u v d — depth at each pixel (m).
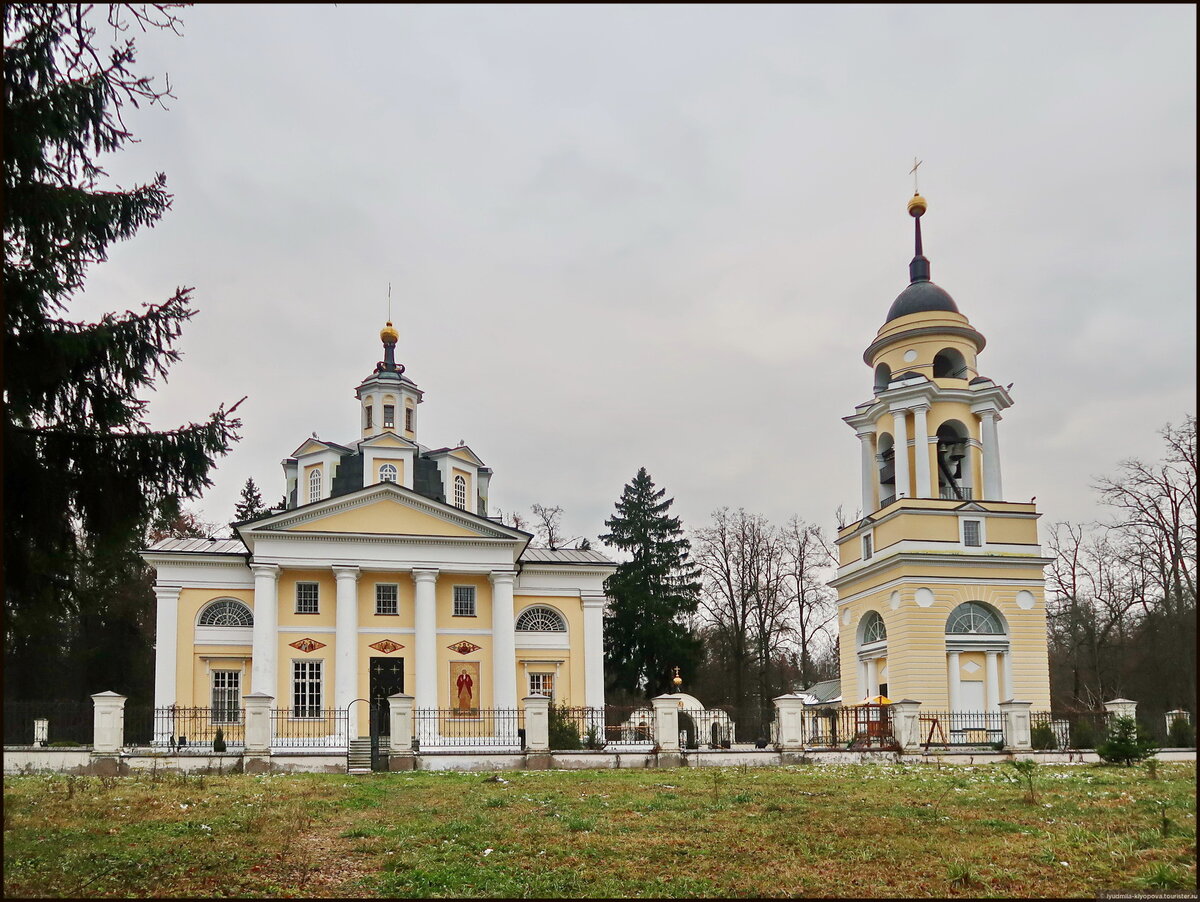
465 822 15.16
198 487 14.65
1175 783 19.88
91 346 13.41
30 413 13.71
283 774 25.19
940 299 45.97
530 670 48.62
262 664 43.53
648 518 66.50
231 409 14.79
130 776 24.30
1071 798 17.27
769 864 11.60
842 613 47.16
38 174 13.64
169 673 44.34
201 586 45.50
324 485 51.44
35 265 13.63
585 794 19.00
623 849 12.66
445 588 47.31
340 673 44.16
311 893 10.30
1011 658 41.25
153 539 47.50
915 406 43.59
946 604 41.12
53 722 37.16
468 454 55.22
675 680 41.19
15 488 13.20
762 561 64.38
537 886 10.65
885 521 42.94
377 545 45.72
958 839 12.89
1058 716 35.06
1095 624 54.75
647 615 62.59
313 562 45.00
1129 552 47.72
